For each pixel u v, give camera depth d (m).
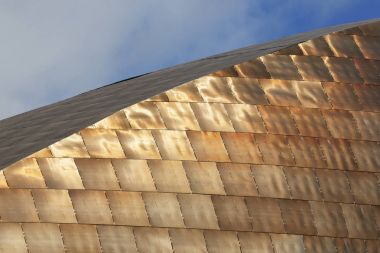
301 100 40.16
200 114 38.66
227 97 39.25
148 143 37.62
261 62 40.34
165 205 36.94
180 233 36.78
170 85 39.94
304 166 39.19
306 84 40.50
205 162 38.03
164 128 38.03
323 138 39.81
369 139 40.34
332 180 39.31
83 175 36.41
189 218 37.09
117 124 37.56
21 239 35.06
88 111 41.09
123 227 36.19
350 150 39.94
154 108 38.25
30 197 35.56
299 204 38.59
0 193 35.38
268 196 38.31
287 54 40.88
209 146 38.28
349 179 39.53
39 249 35.12
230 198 37.81
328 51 41.53
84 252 35.53
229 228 37.44
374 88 41.34
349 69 41.41
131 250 36.06
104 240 35.84
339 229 38.78
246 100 39.44
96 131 37.25
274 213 38.12
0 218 35.12
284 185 38.66
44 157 36.25
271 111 39.56
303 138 39.56
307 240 38.25
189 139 38.12
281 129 39.44
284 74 40.41
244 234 37.53
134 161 37.19
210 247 37.00
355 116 40.53
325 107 40.34
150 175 37.16
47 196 35.72
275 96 39.91
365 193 39.53
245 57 41.50
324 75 40.91
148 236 36.41
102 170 36.69
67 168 36.31
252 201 38.03
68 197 35.91
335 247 38.56
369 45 42.25
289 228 38.16
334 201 39.06
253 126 39.12
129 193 36.66
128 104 38.41
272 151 39.00
